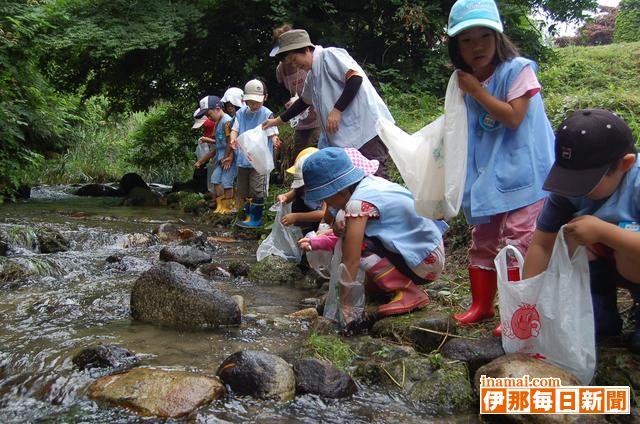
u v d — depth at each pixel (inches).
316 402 89.0
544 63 359.9
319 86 175.2
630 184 86.8
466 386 91.7
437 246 121.4
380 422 83.8
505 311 92.8
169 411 83.6
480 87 101.2
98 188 445.7
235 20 375.6
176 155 510.9
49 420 82.4
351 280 118.3
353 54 363.3
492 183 106.0
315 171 120.5
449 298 133.3
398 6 346.0
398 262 120.4
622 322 106.2
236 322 123.6
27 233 203.6
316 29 343.0
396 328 112.3
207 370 97.9
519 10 334.3
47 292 145.3
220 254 209.8
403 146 112.3
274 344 111.9
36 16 335.0
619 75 333.4
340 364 101.7
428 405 89.9
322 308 133.1
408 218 120.9
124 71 434.3
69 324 121.4
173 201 363.6
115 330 118.0
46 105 416.5
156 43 347.6
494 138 107.7
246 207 252.4
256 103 259.3
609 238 83.1
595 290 100.7
